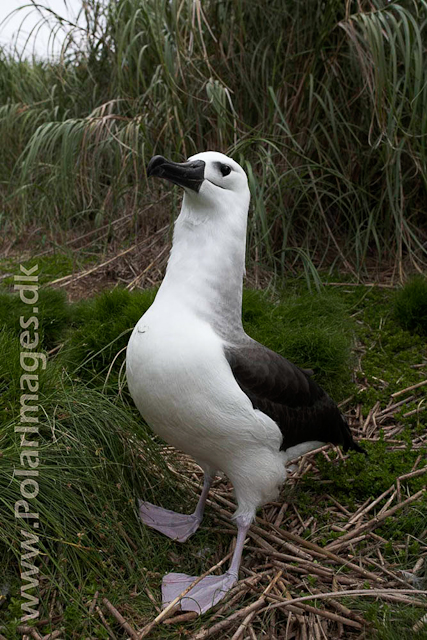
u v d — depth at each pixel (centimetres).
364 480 325
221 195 262
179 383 241
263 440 256
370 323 491
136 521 286
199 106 564
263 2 565
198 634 231
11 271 565
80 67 704
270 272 556
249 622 238
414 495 312
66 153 541
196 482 331
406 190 584
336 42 562
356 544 290
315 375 404
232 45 566
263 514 314
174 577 262
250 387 256
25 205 612
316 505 321
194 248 262
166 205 594
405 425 376
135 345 254
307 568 270
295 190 573
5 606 236
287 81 567
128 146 545
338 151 555
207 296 257
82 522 269
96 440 298
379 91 483
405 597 248
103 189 658
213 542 294
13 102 737
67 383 329
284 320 459
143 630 228
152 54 568
